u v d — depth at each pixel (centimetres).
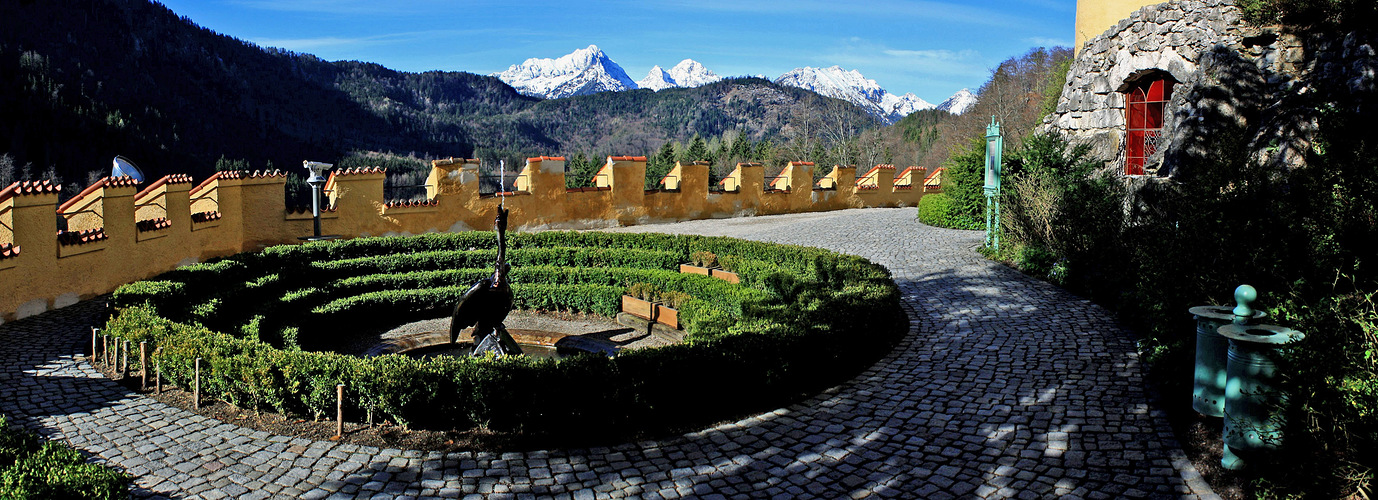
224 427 685
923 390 776
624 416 689
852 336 856
